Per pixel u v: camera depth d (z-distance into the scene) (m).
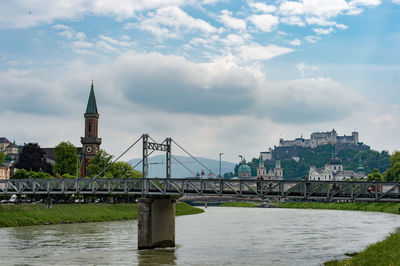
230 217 172.00
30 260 68.38
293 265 64.19
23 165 190.62
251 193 77.31
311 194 73.81
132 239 91.81
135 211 157.38
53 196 147.38
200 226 128.88
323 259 68.81
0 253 74.31
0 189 104.38
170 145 93.50
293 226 126.75
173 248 81.50
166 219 83.38
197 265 64.81
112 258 70.38
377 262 57.78
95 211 143.38
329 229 116.00
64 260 68.50
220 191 78.88
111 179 91.12
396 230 110.25
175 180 83.06
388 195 70.44
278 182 75.19
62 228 112.62
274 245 85.25
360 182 71.50
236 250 78.75
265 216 176.88
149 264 65.62
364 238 95.44
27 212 123.69
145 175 86.88
